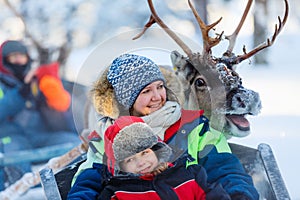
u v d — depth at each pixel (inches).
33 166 216.5
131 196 102.9
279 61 552.4
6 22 428.8
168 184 103.4
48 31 434.3
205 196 104.6
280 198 113.8
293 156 205.3
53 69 239.3
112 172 104.1
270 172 116.0
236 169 111.1
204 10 401.4
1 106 228.7
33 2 436.5
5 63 233.8
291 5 574.2
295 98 349.4
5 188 200.2
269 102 336.8
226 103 115.5
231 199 106.5
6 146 224.4
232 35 130.0
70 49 430.6
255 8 534.3
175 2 491.8
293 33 652.1
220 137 115.7
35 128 232.4
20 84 233.3
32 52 351.9
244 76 439.2
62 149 205.9
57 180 114.2
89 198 106.7
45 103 236.2
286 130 242.5
